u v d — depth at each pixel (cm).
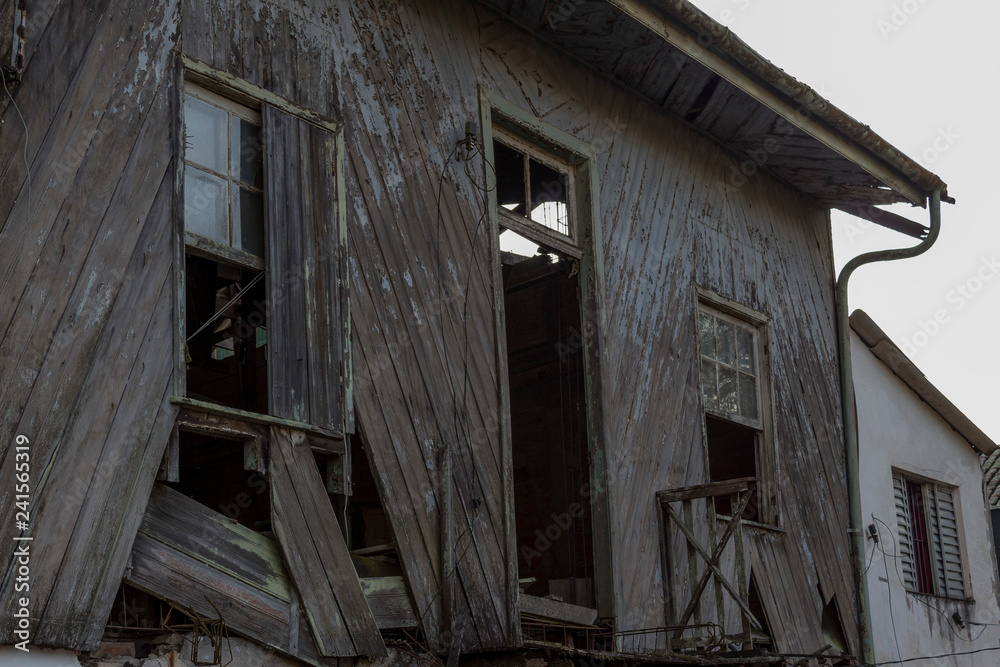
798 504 970
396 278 644
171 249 532
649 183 885
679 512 824
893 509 1115
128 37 536
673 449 840
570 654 606
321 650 539
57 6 509
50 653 454
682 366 870
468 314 684
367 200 640
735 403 939
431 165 688
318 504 566
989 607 1217
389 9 692
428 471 630
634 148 879
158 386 511
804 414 1012
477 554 645
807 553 961
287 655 536
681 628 740
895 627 1059
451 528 628
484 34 761
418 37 707
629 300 832
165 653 501
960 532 1225
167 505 511
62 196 492
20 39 487
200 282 664
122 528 484
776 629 888
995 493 1495
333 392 589
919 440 1194
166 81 548
